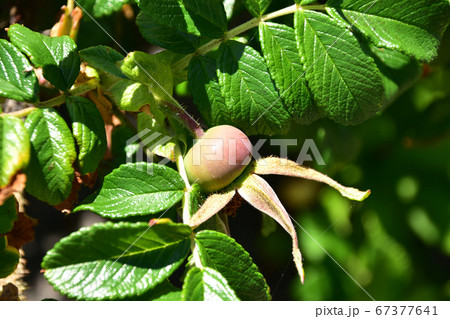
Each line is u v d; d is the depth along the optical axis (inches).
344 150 11.7
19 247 9.4
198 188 9.2
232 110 9.5
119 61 9.3
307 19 9.3
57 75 9.1
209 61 9.8
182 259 8.3
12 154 8.1
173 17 9.2
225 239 8.5
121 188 8.8
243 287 8.6
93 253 8.0
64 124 8.8
